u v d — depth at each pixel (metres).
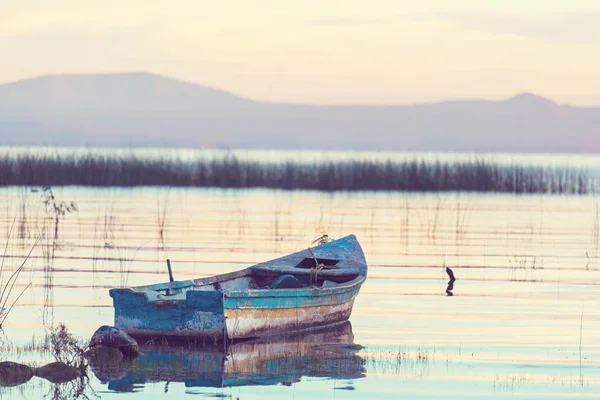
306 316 28.44
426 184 91.12
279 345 26.39
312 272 31.61
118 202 73.94
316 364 24.09
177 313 25.81
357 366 23.92
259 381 22.33
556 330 28.84
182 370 23.22
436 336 27.86
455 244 52.44
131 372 23.02
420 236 56.09
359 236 55.34
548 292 36.25
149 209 69.19
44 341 25.72
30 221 57.94
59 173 85.31
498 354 25.48
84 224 57.81
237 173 93.31
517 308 32.66
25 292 33.88
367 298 34.62
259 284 31.36
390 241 53.28
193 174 92.94
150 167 90.81
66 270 39.34
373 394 21.33
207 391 21.36
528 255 47.88
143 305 26.03
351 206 75.38
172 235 53.56
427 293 35.81
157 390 21.41
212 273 39.03
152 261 42.59
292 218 64.81
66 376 22.42
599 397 21.30
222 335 25.58
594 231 60.22
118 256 44.00
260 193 88.06
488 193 91.44
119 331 24.67
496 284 38.19
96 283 36.03
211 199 79.75
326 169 93.50
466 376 23.03
